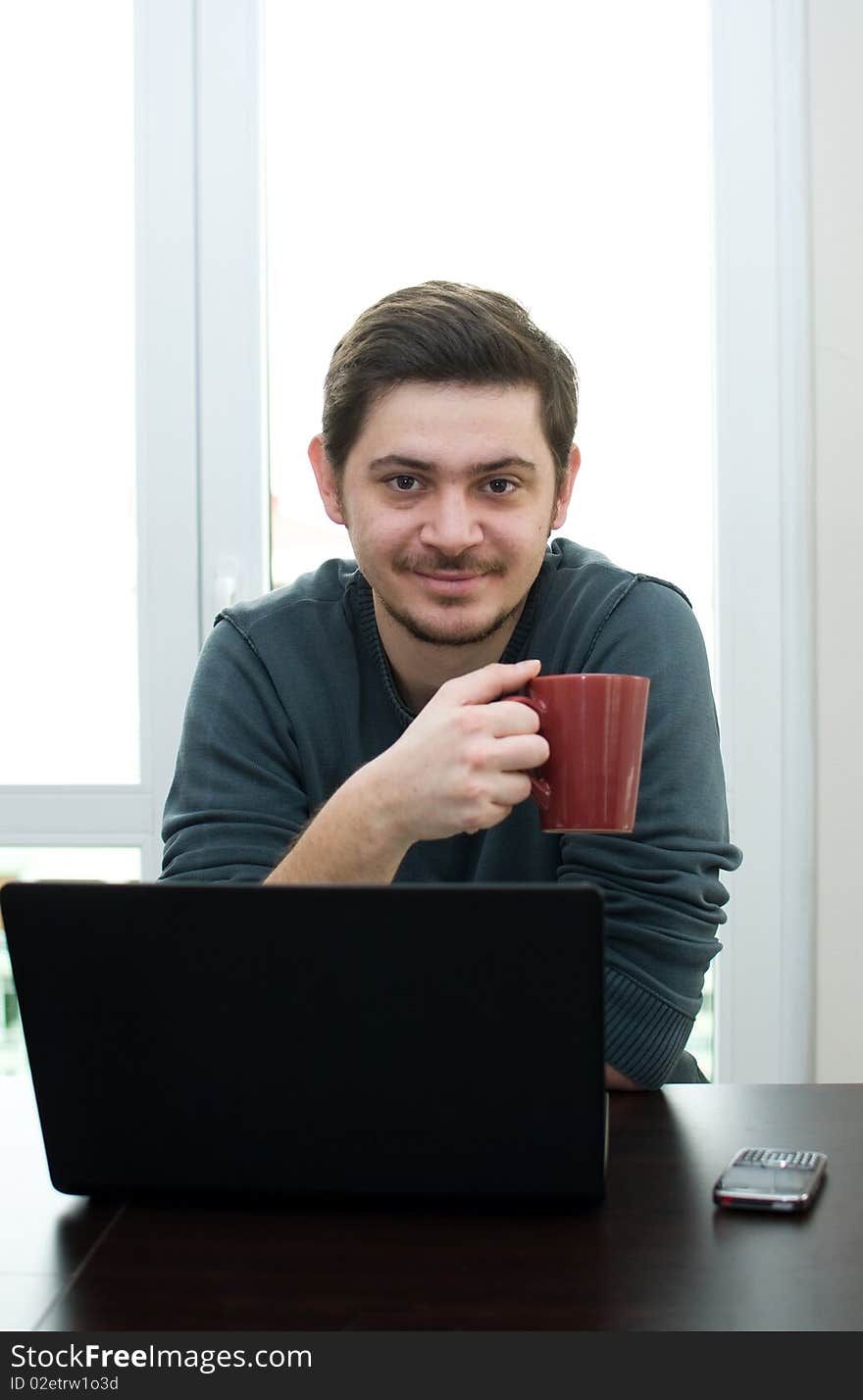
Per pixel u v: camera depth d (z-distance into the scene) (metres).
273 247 2.28
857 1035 2.14
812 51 2.15
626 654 1.31
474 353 1.17
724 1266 0.73
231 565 2.25
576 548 1.50
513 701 0.99
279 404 2.28
